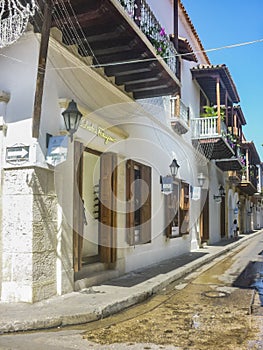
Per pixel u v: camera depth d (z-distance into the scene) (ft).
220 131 52.65
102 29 21.65
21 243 19.89
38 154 20.27
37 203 20.16
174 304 22.40
